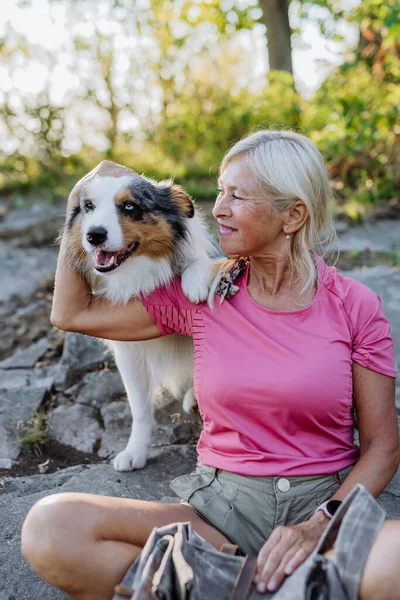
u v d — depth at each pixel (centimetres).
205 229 299
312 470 193
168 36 1028
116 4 988
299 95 917
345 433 202
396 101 642
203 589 162
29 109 968
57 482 289
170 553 164
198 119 983
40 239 673
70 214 271
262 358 198
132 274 248
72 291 242
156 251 256
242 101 984
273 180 199
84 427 338
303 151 202
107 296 250
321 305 204
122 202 256
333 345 197
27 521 174
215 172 899
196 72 1039
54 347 436
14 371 406
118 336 241
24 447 324
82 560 170
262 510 193
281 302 208
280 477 193
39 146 986
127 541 180
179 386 319
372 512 159
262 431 199
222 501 196
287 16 1060
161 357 284
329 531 163
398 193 654
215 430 206
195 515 197
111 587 172
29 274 577
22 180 951
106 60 999
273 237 205
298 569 158
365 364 197
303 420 194
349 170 695
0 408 355
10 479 292
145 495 273
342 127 657
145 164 979
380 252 530
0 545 243
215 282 219
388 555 151
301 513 192
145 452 296
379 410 198
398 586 150
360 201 636
